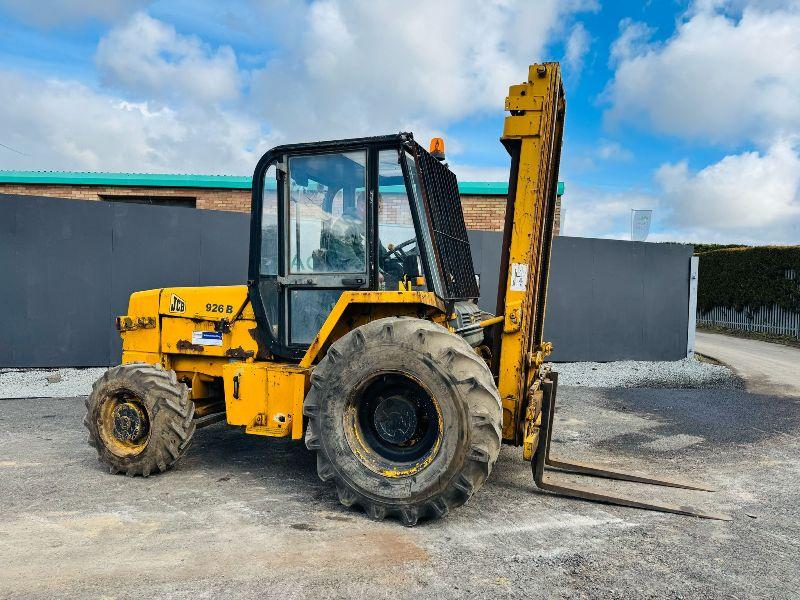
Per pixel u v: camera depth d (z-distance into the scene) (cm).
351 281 408
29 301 870
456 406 339
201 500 400
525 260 412
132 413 454
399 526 353
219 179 1347
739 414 712
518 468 482
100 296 901
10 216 857
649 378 952
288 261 429
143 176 1342
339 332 421
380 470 360
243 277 980
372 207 402
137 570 294
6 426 613
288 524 356
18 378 835
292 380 411
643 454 540
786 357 1252
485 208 1346
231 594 270
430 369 344
